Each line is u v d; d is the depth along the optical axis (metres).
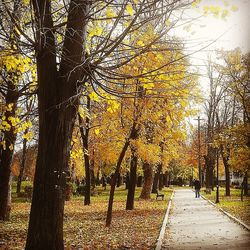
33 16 7.53
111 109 10.50
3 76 11.77
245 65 19.61
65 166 7.71
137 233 14.98
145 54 9.12
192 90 11.96
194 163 68.38
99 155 25.94
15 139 16.64
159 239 12.90
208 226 17.17
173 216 21.84
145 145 20.56
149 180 38.78
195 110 12.02
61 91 7.76
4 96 13.13
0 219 17.38
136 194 48.72
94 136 25.97
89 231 15.70
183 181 105.12
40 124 7.79
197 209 26.67
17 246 12.11
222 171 69.50
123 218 20.62
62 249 7.52
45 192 7.46
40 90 7.84
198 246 12.04
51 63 7.83
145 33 8.88
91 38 9.74
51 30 7.85
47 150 7.59
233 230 15.70
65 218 20.75
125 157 23.98
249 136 22.06
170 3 7.59
